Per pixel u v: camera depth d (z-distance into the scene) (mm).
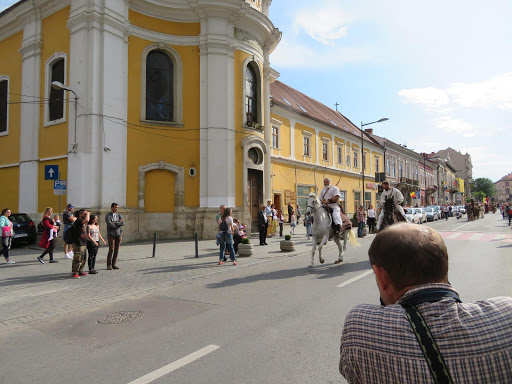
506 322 1279
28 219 15312
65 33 16688
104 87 15438
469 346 1213
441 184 79062
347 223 10625
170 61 18281
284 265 10539
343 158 36969
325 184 10633
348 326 1437
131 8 16875
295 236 19859
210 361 4070
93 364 4117
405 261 1441
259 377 3662
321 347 4383
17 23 18859
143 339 4848
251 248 12328
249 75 19938
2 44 20047
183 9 17891
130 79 16750
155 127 17391
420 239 1472
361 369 1336
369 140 43906
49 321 5801
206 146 18031
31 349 4641
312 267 9945
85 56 15375
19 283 8375
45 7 17406
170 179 17781
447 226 27172
